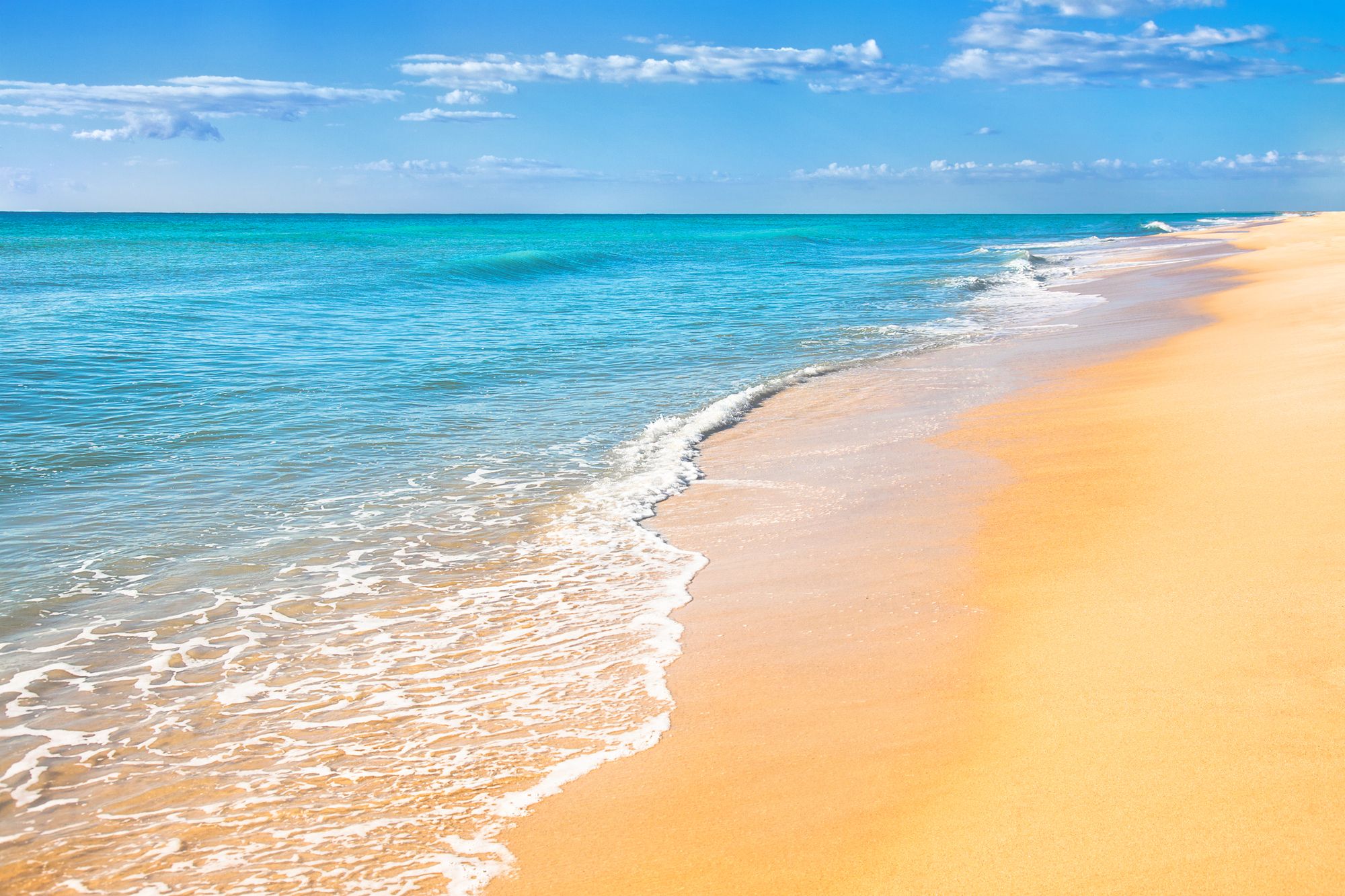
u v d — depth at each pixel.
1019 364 14.83
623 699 4.95
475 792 4.15
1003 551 6.66
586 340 18.28
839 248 63.91
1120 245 59.16
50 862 3.75
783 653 5.36
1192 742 3.98
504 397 13.09
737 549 7.23
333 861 3.71
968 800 3.76
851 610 5.89
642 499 8.56
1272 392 10.48
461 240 66.06
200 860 3.75
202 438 10.53
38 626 6.01
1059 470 8.56
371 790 4.21
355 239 65.69
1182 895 3.09
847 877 3.38
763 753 4.31
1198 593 5.50
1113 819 3.53
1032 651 5.07
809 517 7.88
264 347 16.33
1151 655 4.82
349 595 6.54
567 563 7.07
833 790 3.95
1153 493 7.49
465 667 5.45
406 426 11.31
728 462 9.88
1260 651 4.70
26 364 13.65
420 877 3.57
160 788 4.28
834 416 11.88
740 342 18.19
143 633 5.95
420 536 7.69
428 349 16.80
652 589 6.52
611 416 11.97
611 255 44.44
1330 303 17.59
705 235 86.12
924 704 4.63
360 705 5.03
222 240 60.47
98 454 9.73
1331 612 5.02
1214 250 42.12
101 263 36.69
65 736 4.75
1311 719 4.04
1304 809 3.45
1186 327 17.08
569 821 3.88
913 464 9.27
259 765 4.46
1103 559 6.25
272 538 7.62
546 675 5.30
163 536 7.60
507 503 8.53
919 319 21.53
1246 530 6.38
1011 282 31.25
